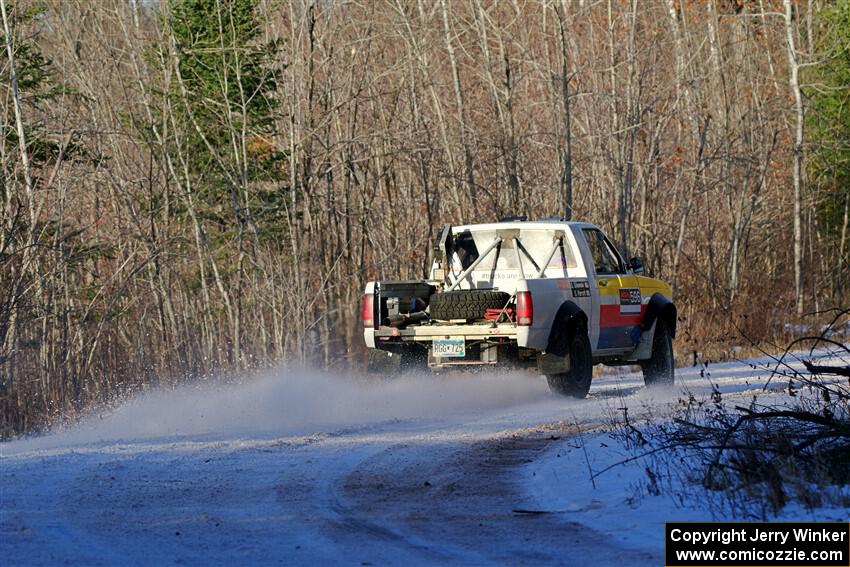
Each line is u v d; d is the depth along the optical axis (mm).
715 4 90312
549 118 76312
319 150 60000
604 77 79250
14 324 38406
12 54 46812
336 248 56594
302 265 50594
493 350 36125
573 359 36594
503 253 38344
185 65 59656
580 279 37281
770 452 21562
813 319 71188
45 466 24453
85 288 45844
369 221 61156
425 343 36719
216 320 52062
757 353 57062
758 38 101250
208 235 56562
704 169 79750
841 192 88438
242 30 59344
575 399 36938
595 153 73812
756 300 73062
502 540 17297
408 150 58469
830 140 90688
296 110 54469
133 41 61031
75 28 64562
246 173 53281
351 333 54594
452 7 77438
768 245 87188
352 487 21953
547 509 19672
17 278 38625
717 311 69312
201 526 18469
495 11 81562
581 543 16969
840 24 91125
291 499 20750
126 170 56750
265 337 48250
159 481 22578
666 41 84812
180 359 44750
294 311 48562
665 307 40375
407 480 22703
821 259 86000
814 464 20719
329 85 57688
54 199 45969
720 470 21000
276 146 55656
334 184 63844
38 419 37250
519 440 28000
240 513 19500
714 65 89062
